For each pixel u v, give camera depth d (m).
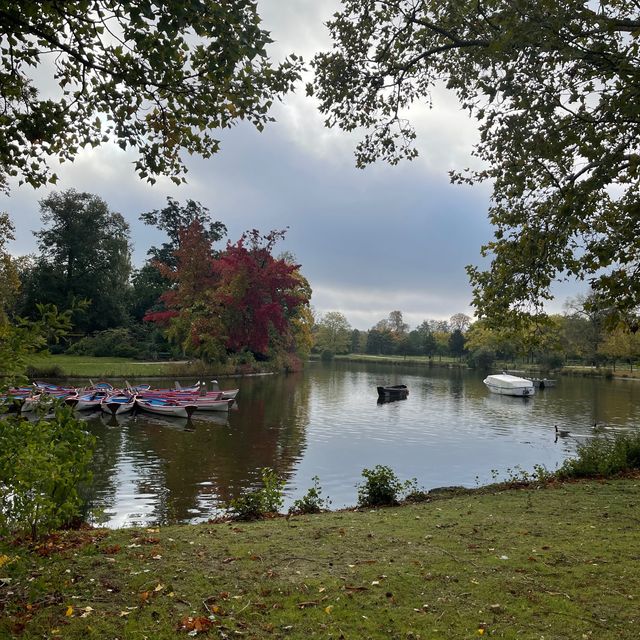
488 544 6.71
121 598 4.88
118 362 49.75
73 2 5.81
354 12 9.25
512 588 5.19
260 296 50.88
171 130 6.70
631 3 6.83
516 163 7.20
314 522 8.19
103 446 19.25
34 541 6.25
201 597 4.93
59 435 4.81
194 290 51.16
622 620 4.50
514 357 87.31
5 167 7.25
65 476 4.99
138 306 68.62
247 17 5.61
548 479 12.03
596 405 37.62
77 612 4.54
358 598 4.96
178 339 50.31
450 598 4.96
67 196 60.47
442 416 30.89
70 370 41.06
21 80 6.58
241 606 4.75
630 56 5.39
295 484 14.82
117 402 27.20
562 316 73.94
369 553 6.33
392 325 145.00
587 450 13.70
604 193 7.77
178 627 4.32
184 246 51.56
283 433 23.11
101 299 60.50
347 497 13.63
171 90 6.20
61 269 59.91
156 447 19.25
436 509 9.27
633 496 9.60
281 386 46.06
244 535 7.16
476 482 15.41
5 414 4.35
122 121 6.45
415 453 19.95
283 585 5.23
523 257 7.46
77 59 6.04
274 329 59.31
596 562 5.94
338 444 21.06
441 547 6.58
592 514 8.36
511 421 29.30
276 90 6.55
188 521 11.02
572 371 71.25
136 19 5.17
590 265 5.94
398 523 8.02
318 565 5.85
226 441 20.81
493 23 6.54
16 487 4.41
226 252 52.84
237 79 6.21
